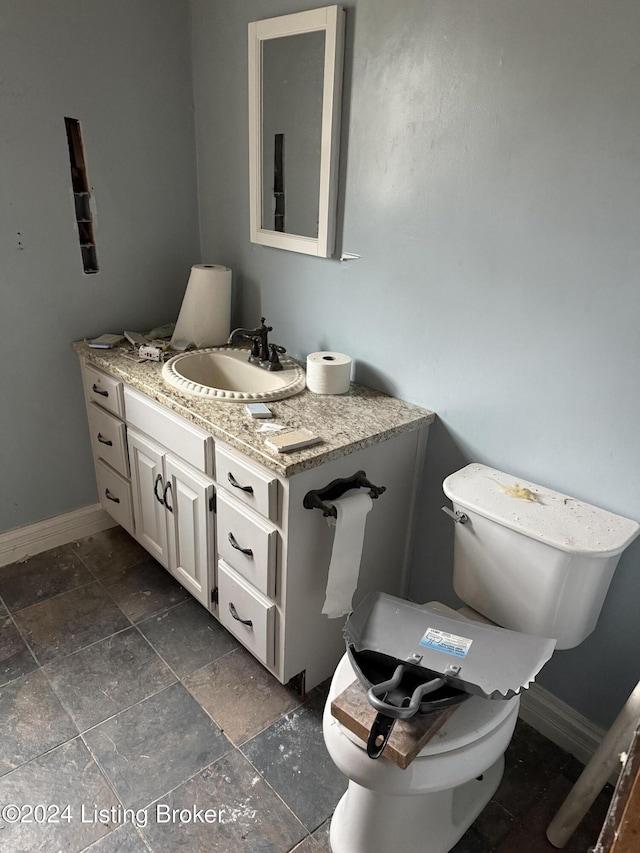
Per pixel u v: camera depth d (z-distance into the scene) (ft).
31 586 6.97
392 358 5.77
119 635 6.31
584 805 4.37
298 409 5.50
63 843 4.40
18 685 5.66
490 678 3.75
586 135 3.97
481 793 4.75
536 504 4.56
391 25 4.86
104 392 6.77
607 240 4.04
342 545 4.86
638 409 4.17
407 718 3.55
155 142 6.98
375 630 4.17
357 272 5.84
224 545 5.55
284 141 5.99
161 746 5.15
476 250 4.80
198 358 6.71
